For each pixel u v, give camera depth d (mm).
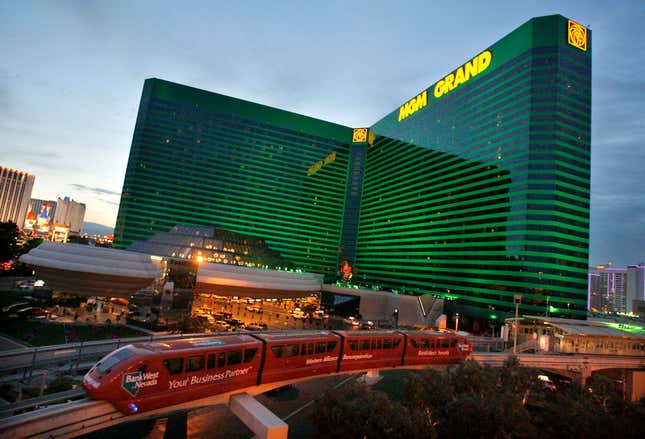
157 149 170375
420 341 44625
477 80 123625
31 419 18891
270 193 181625
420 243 140750
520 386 41438
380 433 25547
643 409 46219
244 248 112688
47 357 32250
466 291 113250
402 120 166125
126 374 22062
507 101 110000
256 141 182250
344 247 188000
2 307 53812
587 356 62344
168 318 60719
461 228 120500
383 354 41062
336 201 191250
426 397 32938
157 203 168250
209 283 82875
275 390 44156
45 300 66500
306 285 102125
